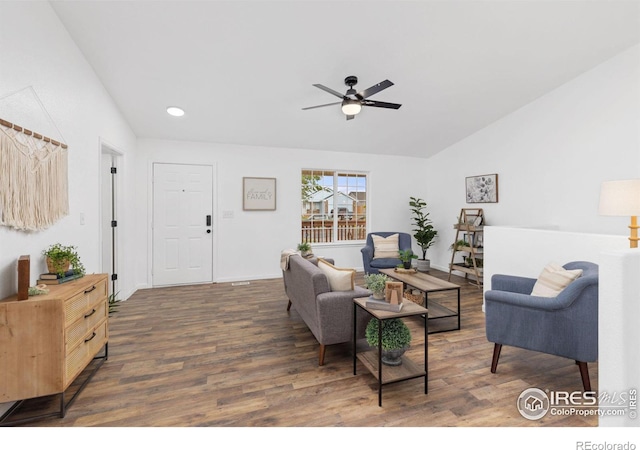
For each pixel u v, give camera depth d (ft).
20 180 5.91
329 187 18.48
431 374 7.09
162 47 8.71
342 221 18.79
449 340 8.96
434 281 10.81
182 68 9.71
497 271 10.93
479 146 16.08
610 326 4.22
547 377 6.95
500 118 14.84
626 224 10.41
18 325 5.24
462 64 10.33
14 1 5.78
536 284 7.37
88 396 6.20
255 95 11.50
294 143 16.40
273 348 8.46
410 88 11.70
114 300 12.00
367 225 19.17
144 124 13.30
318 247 17.95
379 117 14.06
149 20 7.72
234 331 9.59
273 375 7.06
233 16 7.71
